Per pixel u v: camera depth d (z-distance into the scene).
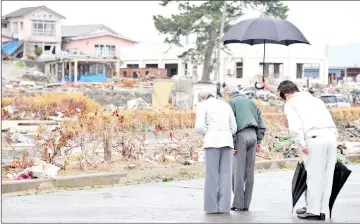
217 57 67.38
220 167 10.34
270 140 17.92
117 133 15.42
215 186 10.28
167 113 18.89
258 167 16.52
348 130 23.75
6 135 20.95
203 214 10.18
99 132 14.98
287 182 14.22
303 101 9.81
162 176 14.62
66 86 55.19
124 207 10.78
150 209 10.61
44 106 29.67
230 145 10.31
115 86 55.75
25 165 13.88
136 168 14.76
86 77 71.25
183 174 15.01
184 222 9.41
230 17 67.69
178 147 16.25
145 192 12.61
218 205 10.30
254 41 14.70
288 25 13.67
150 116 18.08
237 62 69.31
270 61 68.69
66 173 13.80
